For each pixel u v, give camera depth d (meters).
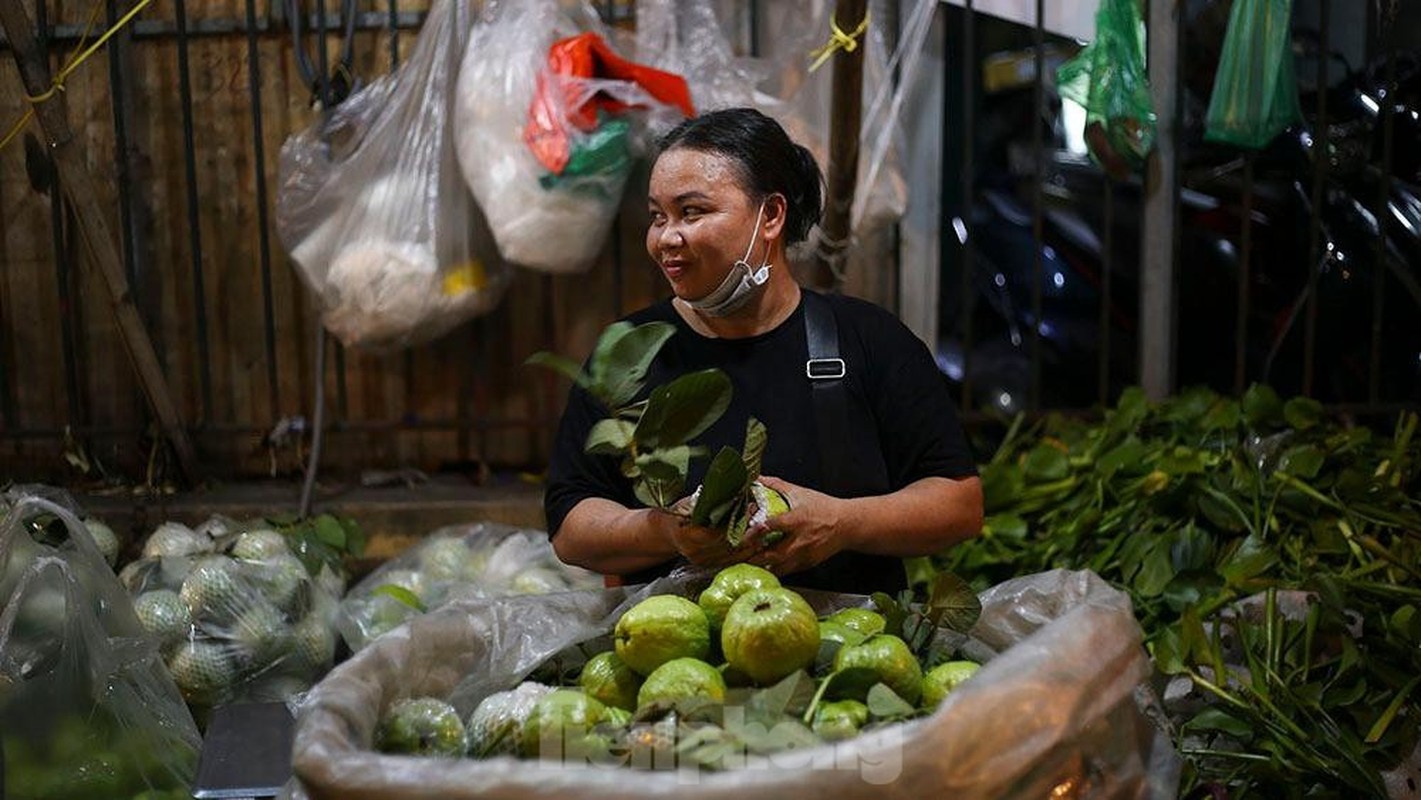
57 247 4.04
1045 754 1.75
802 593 2.33
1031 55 5.75
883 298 4.27
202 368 4.11
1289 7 3.78
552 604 2.23
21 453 4.23
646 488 2.16
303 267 3.81
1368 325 4.44
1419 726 2.92
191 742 2.61
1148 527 3.51
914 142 4.18
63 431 4.09
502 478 4.30
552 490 2.60
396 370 4.27
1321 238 4.46
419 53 3.75
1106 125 3.83
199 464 4.25
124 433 4.16
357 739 1.84
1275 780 2.86
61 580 2.49
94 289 4.18
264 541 3.20
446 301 3.79
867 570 2.58
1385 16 4.14
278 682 2.94
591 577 3.44
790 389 2.54
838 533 2.37
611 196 3.73
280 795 2.00
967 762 1.68
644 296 4.25
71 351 4.10
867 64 3.88
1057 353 5.11
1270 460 3.68
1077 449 3.97
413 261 3.73
